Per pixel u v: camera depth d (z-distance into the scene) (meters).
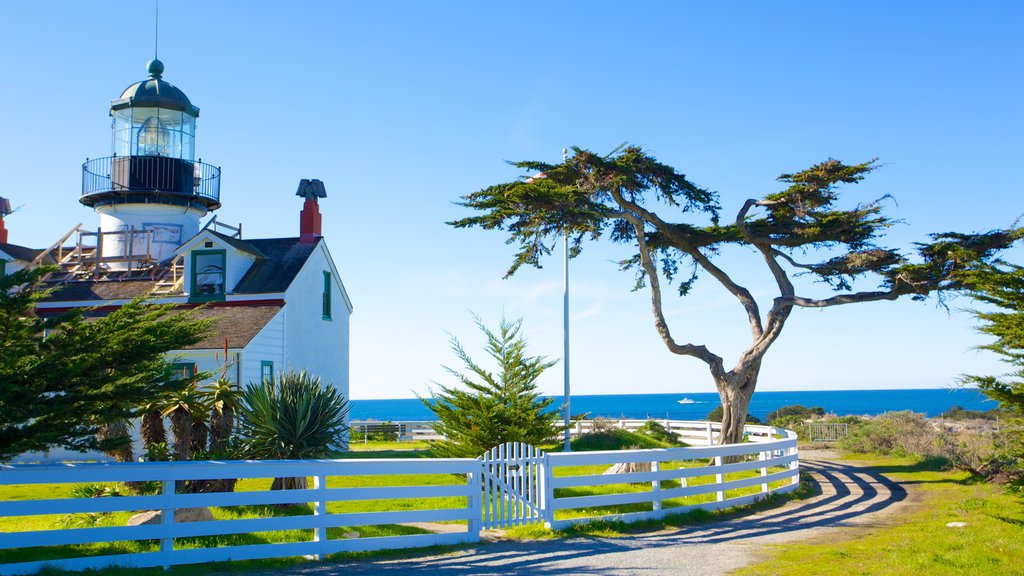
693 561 11.20
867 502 17.86
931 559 10.45
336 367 32.22
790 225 25.19
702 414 126.81
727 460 25.86
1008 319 13.30
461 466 12.89
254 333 25.69
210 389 16.06
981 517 14.66
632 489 19.38
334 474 11.72
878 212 24.28
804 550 11.82
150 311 11.36
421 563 11.16
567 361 25.34
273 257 30.59
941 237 22.89
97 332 9.94
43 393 9.80
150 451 14.95
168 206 32.97
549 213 22.16
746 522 15.16
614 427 32.53
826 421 42.25
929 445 28.44
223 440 15.23
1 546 9.45
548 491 13.95
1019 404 13.49
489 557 11.61
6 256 30.48
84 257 32.72
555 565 10.98
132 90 33.28
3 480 9.57
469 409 19.91
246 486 17.56
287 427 14.86
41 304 29.36
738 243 26.77
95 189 32.91
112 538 10.09
